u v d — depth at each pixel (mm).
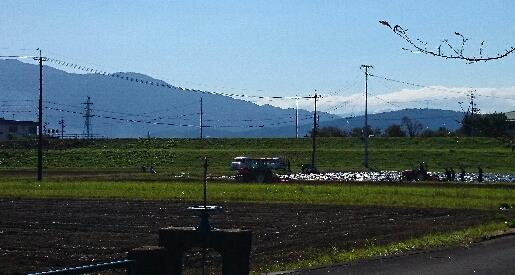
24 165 115000
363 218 39781
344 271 19938
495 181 76625
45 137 160625
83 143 145750
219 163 117938
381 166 112125
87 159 120938
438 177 84312
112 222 36562
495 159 114688
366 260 22297
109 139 152500
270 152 126812
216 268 21203
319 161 119188
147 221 37156
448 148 129125
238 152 127188
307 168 97250
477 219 38938
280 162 100000
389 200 50781
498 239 28781
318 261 22297
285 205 47844
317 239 29750
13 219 38062
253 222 37219
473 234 30016
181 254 13734
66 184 63188
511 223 34500
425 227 34594
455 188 60938
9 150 128250
